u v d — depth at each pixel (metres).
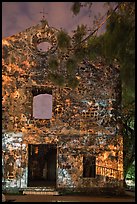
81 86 19.89
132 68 9.12
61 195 18.22
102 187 18.95
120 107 19.80
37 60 20.08
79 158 19.22
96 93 19.89
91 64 20.05
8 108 19.58
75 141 19.39
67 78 11.55
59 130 19.48
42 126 19.52
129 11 9.80
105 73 20.05
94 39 10.73
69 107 19.72
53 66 11.45
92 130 19.52
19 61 20.02
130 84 9.19
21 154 19.27
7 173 19.03
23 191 18.64
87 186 18.92
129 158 21.69
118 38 9.55
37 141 19.39
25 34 20.25
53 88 19.86
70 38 10.70
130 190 21.22
